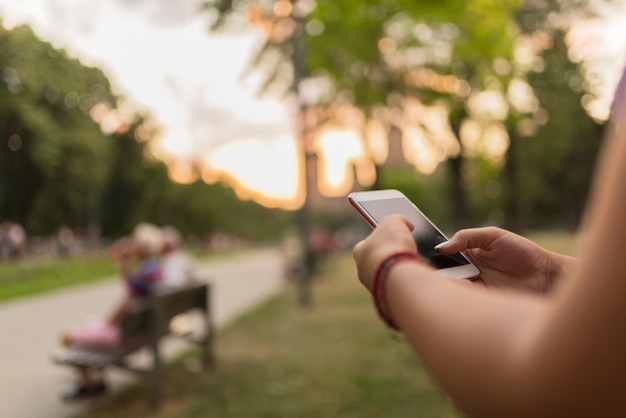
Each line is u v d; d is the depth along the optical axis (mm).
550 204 59062
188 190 85750
